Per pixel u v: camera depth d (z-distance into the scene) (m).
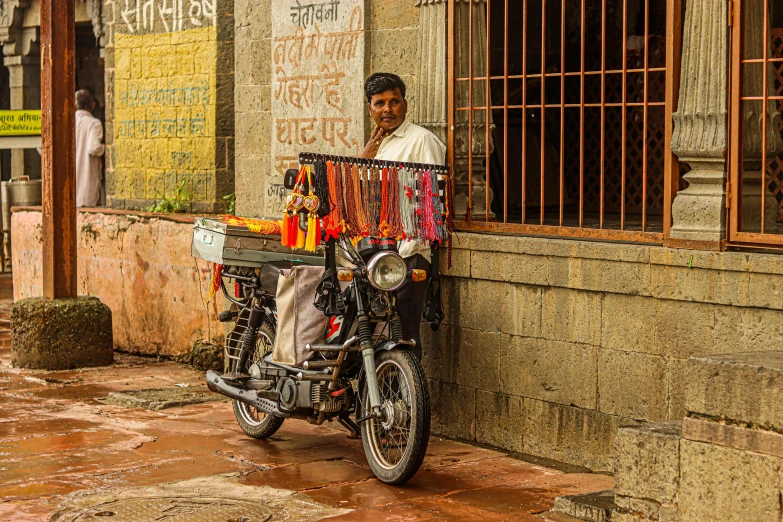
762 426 4.09
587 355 5.68
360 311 5.44
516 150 7.70
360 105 7.03
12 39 16.05
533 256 5.88
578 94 8.09
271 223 6.33
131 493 5.22
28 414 7.02
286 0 7.55
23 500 5.10
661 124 7.54
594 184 8.05
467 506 5.04
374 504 5.06
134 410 7.19
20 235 11.07
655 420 5.38
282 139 7.68
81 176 11.79
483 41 6.43
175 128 9.59
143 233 9.23
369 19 6.96
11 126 12.17
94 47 16.91
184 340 8.91
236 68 8.13
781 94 6.34
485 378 6.21
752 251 5.13
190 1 9.36
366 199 5.61
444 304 6.42
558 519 4.83
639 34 7.99
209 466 5.74
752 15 5.29
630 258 5.41
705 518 4.30
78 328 8.68
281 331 5.71
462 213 6.46
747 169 5.46
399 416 5.35
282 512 4.93
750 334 4.96
